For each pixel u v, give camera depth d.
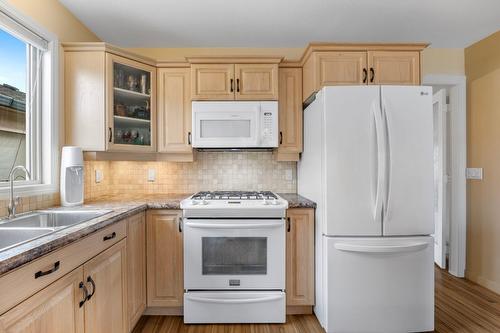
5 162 1.61
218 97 2.31
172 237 2.06
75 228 1.23
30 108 1.79
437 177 3.18
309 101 2.38
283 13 2.14
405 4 2.03
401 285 1.85
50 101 1.87
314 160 2.09
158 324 2.01
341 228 1.83
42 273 0.97
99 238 1.39
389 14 2.16
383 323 1.85
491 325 2.01
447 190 3.04
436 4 2.03
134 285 1.86
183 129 2.39
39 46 1.79
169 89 2.39
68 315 1.13
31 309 0.93
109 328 1.51
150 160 2.40
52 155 1.88
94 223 1.33
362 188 1.83
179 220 2.06
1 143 1.58
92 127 2.04
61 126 1.98
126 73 2.26
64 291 1.11
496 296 2.43
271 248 2.01
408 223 1.83
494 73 2.50
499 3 2.02
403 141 1.83
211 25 2.31
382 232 1.83
